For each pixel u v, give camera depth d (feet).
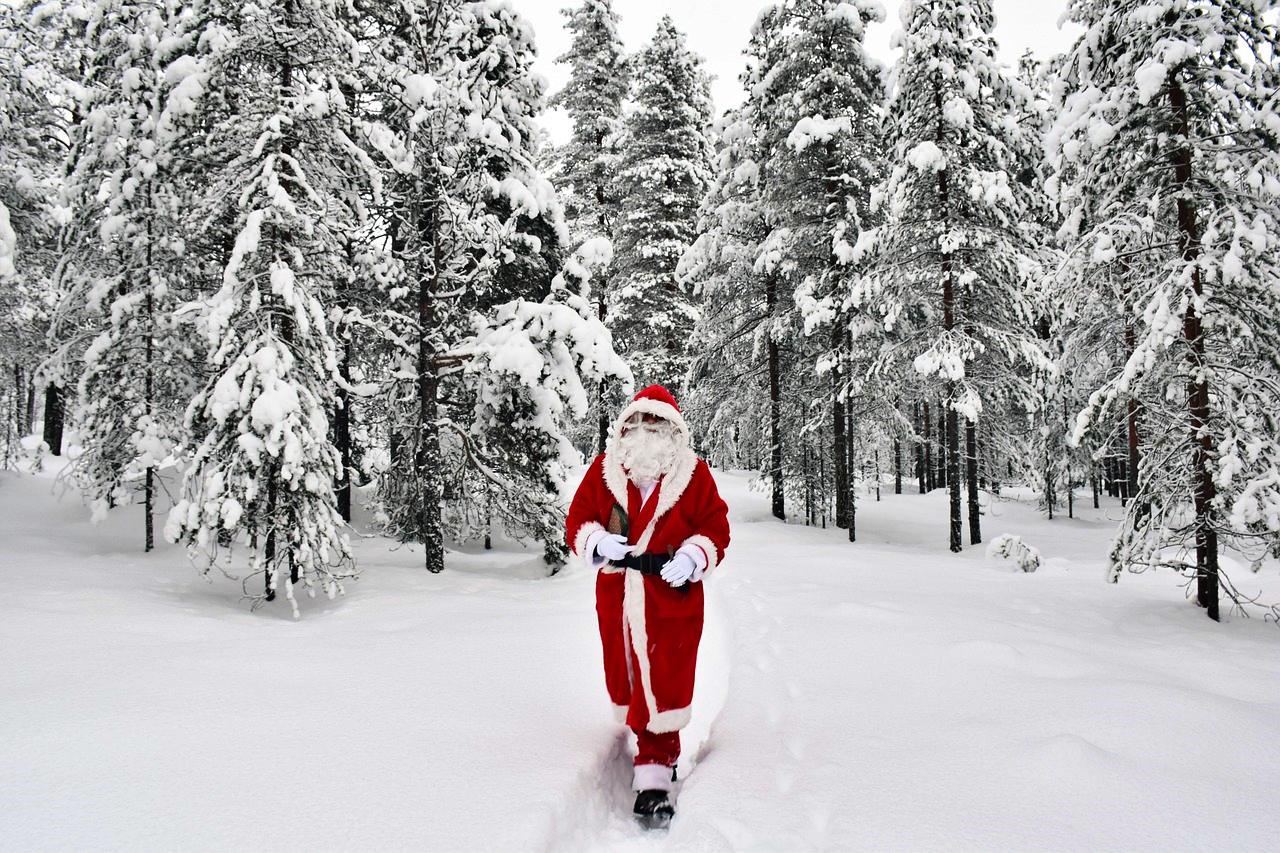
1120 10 29.30
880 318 57.11
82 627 19.22
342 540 29.27
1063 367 45.75
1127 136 28.66
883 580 31.27
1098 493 95.66
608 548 10.08
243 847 7.22
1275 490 23.61
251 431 27.81
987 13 49.60
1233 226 25.34
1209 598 25.55
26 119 48.52
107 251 40.27
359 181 35.42
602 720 11.74
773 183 60.90
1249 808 8.50
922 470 107.96
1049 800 8.63
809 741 10.76
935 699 12.95
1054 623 22.61
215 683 13.48
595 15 74.38
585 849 8.63
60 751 9.91
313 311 29.55
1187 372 26.35
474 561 42.65
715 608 24.13
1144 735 10.87
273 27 29.76
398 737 10.52
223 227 32.42
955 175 47.96
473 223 37.32
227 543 30.68
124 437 40.45
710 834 7.72
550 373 38.29
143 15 40.40
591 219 75.15
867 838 7.64
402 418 42.22
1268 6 25.96
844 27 57.62
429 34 39.45
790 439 67.05
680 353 74.84
